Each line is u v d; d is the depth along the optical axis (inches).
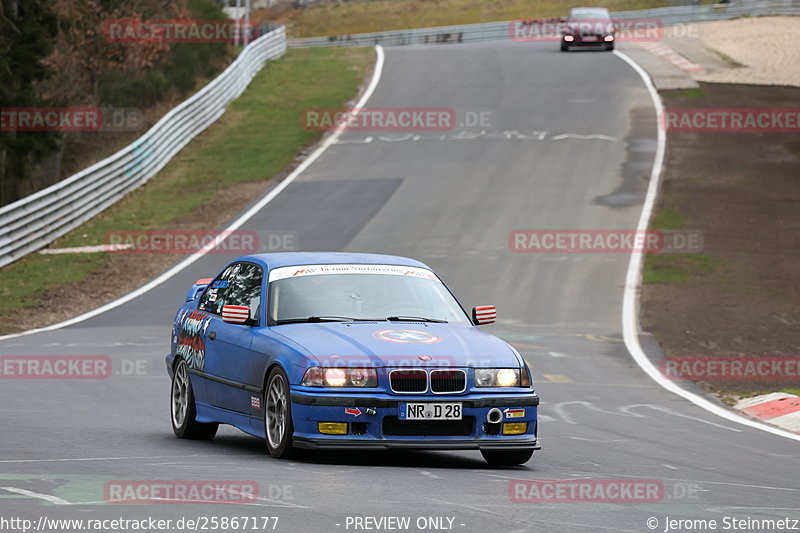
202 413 1346.0
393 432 1117.1
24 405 1603.1
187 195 4692.4
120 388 1844.2
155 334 2630.4
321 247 3774.6
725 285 3275.1
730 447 1457.9
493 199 4389.8
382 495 949.8
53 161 5595.5
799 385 2138.3
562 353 2455.7
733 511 952.3
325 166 5078.7
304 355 1133.7
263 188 4741.6
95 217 4375.0
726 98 6240.2
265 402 1188.5
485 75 7007.9
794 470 1272.1
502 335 2679.6
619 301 3095.5
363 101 6407.5
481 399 1135.0
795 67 7180.1
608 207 4239.7
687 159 5009.8
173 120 5393.7
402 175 4835.1
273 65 7573.8
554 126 5674.2
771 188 4534.9
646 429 1601.9
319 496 932.6
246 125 5974.4
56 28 5442.9
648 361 2395.4
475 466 1185.4
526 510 908.6
